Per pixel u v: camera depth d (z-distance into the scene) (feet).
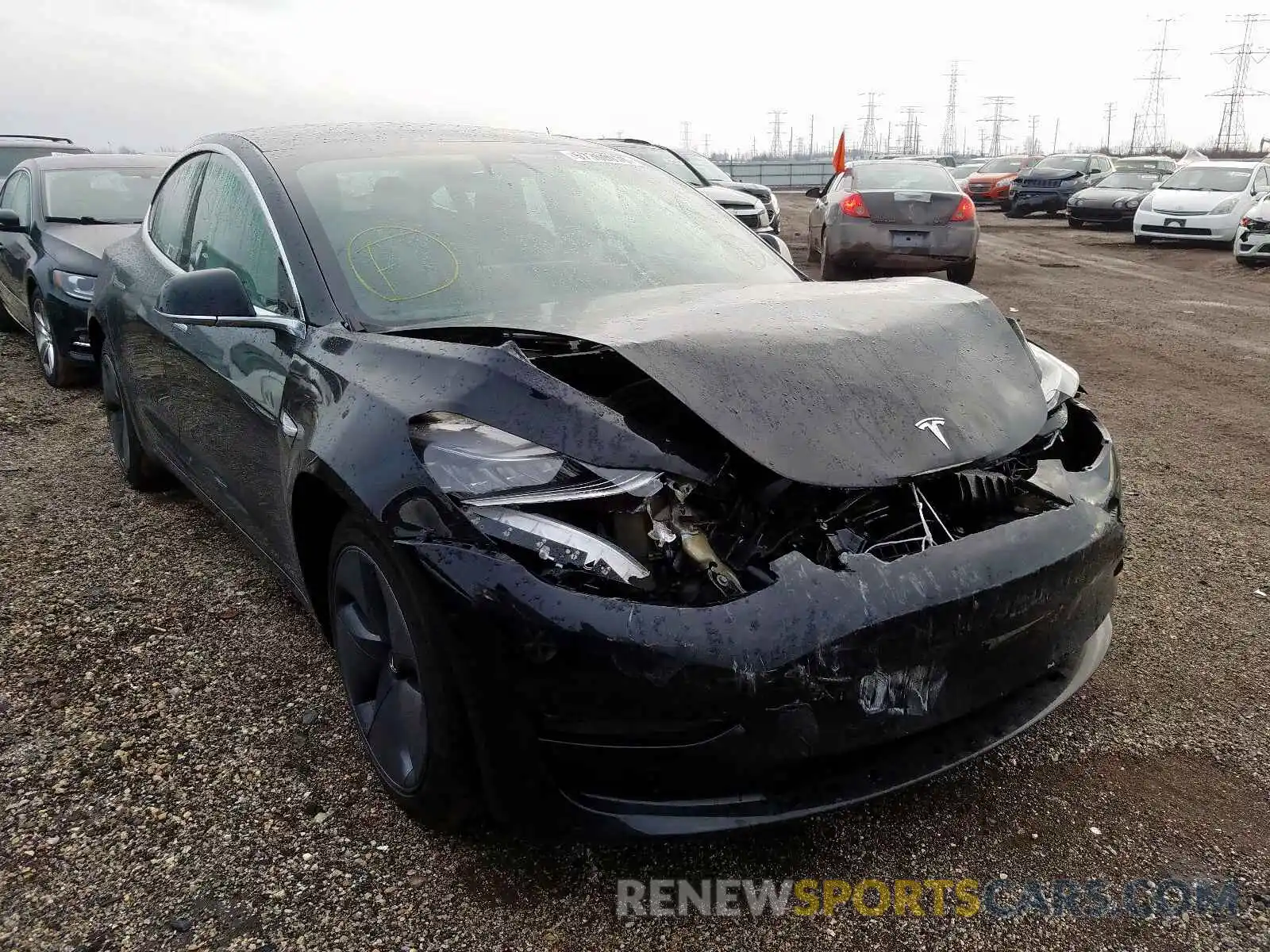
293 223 8.89
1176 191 54.54
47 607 10.45
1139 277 41.98
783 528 6.28
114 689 8.89
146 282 12.20
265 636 9.86
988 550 6.38
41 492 14.16
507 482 6.07
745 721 5.74
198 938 6.12
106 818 7.20
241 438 9.28
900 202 35.24
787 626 5.74
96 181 23.31
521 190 10.19
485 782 6.22
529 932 6.19
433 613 6.04
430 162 10.27
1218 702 8.78
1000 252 52.42
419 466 6.31
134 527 12.78
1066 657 7.00
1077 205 67.77
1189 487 14.74
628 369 7.06
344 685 7.77
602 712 5.77
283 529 8.59
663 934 6.18
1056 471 7.86
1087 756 7.99
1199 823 7.18
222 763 7.86
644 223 10.48
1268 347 26.17
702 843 6.95
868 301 8.28
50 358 20.39
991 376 7.50
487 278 8.83
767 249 11.13
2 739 8.11
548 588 5.80
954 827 7.14
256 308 8.96
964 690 6.34
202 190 11.37
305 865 6.75
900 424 6.64
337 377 7.39
